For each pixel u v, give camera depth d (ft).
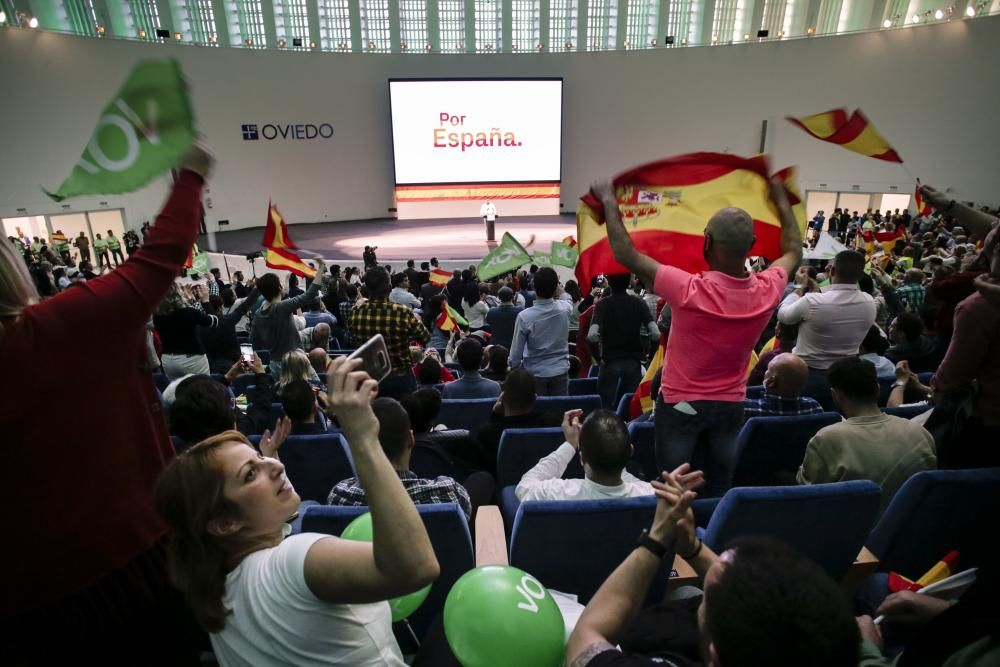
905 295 20.88
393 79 67.97
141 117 3.83
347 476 9.55
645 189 8.62
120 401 3.82
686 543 4.33
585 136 74.95
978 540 6.97
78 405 3.54
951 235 43.09
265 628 3.49
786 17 70.18
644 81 72.74
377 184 75.82
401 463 7.27
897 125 63.77
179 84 3.82
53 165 55.83
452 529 6.30
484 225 69.67
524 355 16.44
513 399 10.53
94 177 3.83
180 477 3.62
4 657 3.68
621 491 7.11
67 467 3.56
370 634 3.74
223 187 67.56
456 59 72.64
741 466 9.51
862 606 7.08
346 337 26.30
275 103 69.26
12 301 3.41
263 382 12.02
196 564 3.63
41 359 3.36
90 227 59.11
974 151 59.77
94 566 3.75
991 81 57.93
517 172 71.51
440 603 6.78
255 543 3.77
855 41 64.28
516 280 35.47
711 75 71.00
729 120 71.56
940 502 6.66
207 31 67.10
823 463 8.05
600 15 72.54
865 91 64.75
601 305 14.75
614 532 6.51
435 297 27.20
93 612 3.80
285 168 71.20
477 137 70.13
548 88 69.41
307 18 69.82
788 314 12.12
